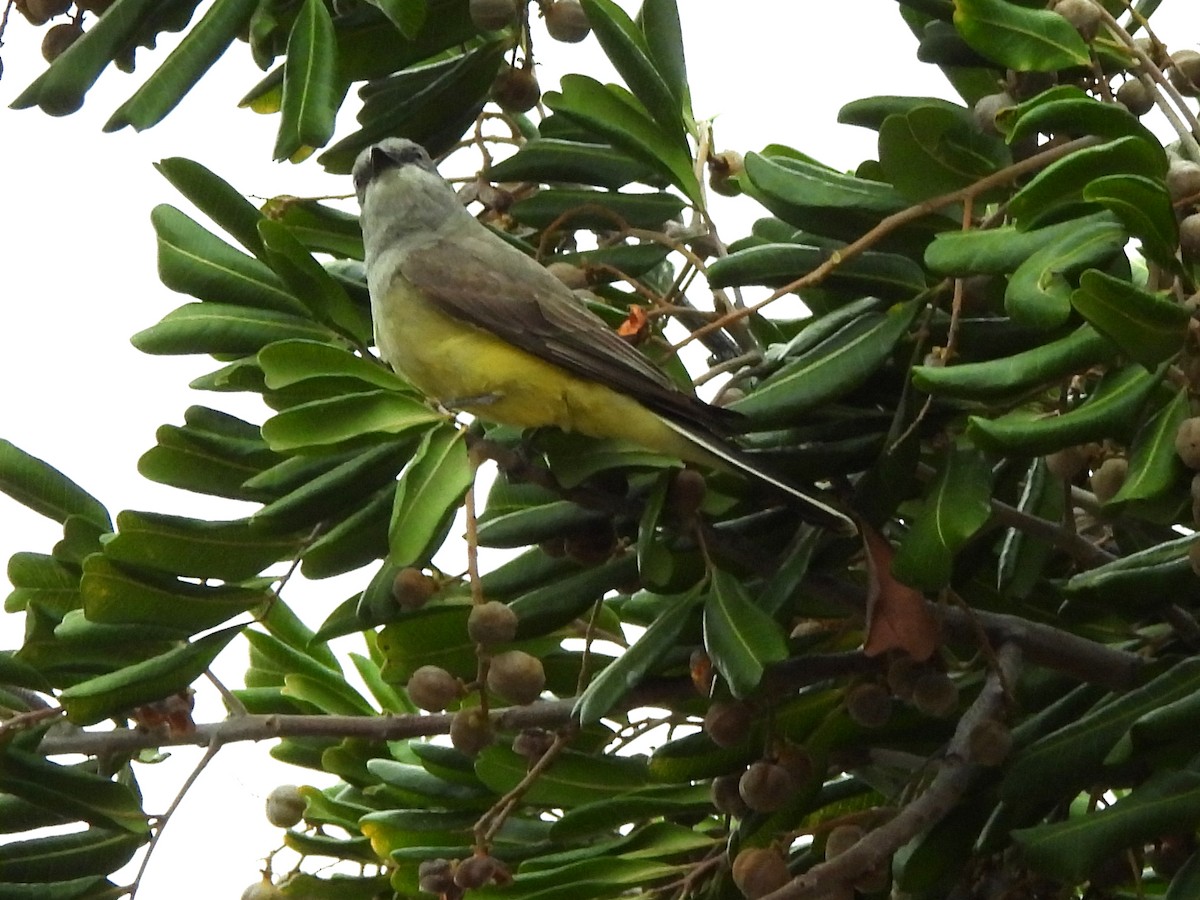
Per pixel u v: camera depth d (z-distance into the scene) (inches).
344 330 304.5
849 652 298.2
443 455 274.5
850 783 328.5
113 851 301.0
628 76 329.1
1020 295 235.8
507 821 333.1
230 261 309.4
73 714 284.0
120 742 310.8
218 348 303.9
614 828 316.5
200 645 293.7
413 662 321.4
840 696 303.4
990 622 299.9
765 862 271.1
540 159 346.0
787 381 290.5
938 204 278.4
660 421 305.7
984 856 279.3
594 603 312.2
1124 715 271.7
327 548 289.9
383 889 339.6
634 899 304.3
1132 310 226.7
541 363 329.7
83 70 302.2
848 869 264.7
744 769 300.2
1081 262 239.1
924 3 303.1
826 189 295.7
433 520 267.6
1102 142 255.8
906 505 339.6
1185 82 301.3
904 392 293.4
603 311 350.9
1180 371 256.7
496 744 320.8
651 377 317.4
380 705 369.1
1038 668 315.0
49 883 296.8
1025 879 287.1
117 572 287.4
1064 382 290.0
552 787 320.2
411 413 278.1
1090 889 296.4
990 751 275.7
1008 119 279.1
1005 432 232.4
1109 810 253.9
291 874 337.4
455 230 357.7
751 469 295.1
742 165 356.2
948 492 270.4
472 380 335.6
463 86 340.2
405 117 341.7
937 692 286.0
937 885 283.7
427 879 287.0
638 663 279.4
